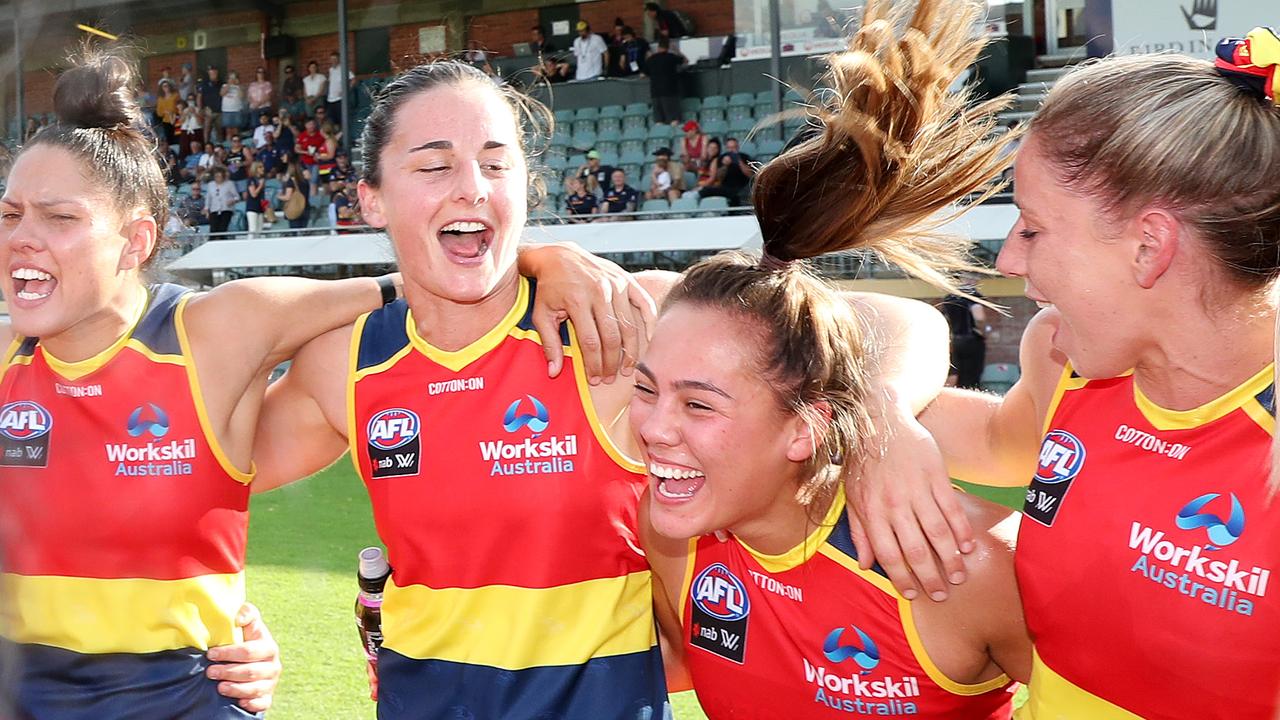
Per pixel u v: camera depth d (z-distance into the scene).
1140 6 9.93
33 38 12.79
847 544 1.68
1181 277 1.32
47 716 1.98
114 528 1.99
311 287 2.09
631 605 1.93
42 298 1.96
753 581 1.77
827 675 1.71
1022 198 1.42
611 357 1.87
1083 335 1.42
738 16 14.69
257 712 2.12
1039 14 12.59
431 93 1.89
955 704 1.69
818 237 1.67
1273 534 1.33
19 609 1.86
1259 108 1.29
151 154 2.10
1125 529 1.46
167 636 2.02
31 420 2.05
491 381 1.94
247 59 19.86
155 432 2.02
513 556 1.89
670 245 10.98
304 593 4.80
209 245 13.60
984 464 1.90
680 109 14.80
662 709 1.92
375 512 2.01
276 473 2.16
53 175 1.94
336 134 17.06
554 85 15.74
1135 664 1.46
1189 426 1.42
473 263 1.87
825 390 1.60
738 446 1.58
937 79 1.59
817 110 1.74
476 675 1.87
